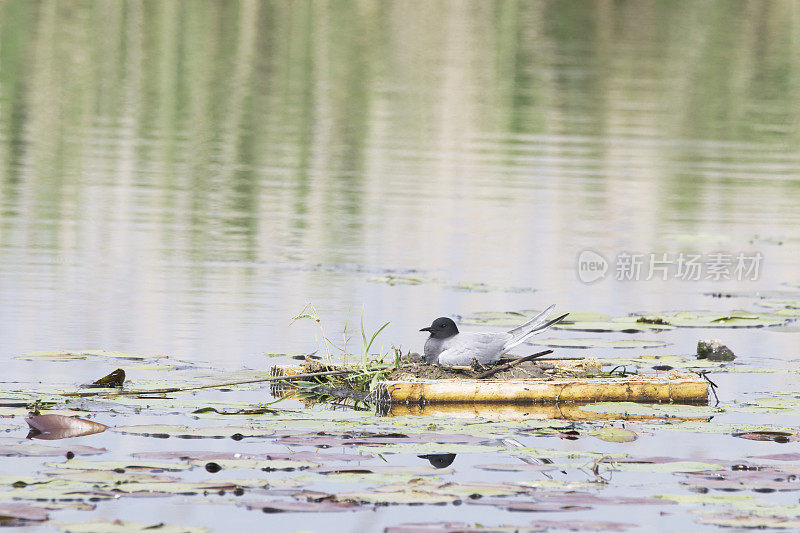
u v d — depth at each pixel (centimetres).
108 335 1317
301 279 1670
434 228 2086
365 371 1151
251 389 1128
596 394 1120
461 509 773
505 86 3725
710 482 823
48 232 1923
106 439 911
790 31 4891
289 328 1382
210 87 3534
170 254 1809
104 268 1688
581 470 859
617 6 5281
